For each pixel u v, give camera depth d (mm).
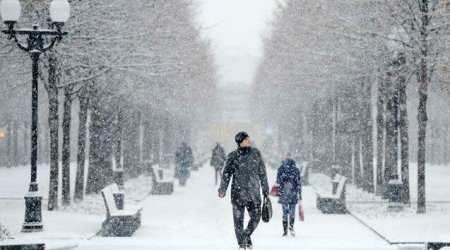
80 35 53562
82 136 65500
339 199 56250
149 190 83688
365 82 74250
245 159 27281
